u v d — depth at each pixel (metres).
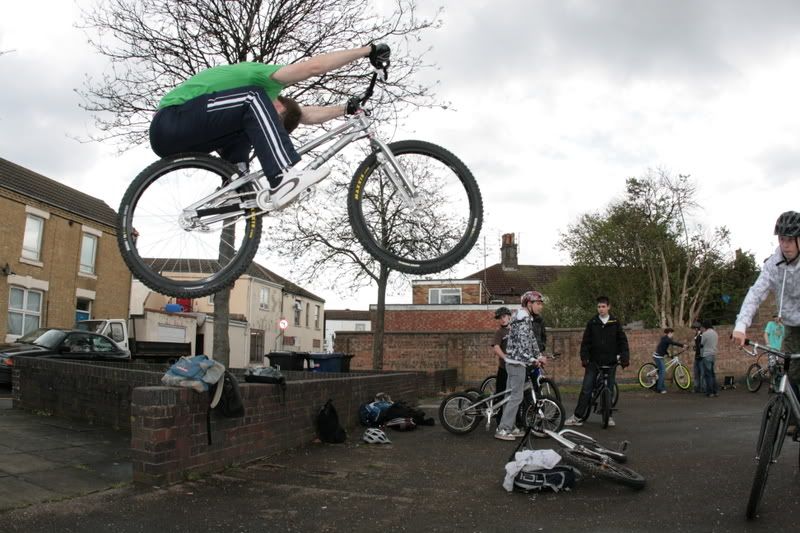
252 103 3.90
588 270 30.41
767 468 4.20
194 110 3.92
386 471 6.20
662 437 8.08
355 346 25.42
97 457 6.35
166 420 5.39
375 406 9.78
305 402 7.84
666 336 17.03
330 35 12.16
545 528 4.28
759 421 9.60
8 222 20.88
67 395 8.98
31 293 22.03
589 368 9.48
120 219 4.14
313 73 3.98
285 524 4.39
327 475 5.98
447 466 6.46
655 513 4.54
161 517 4.47
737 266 30.56
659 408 12.27
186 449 5.60
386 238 5.97
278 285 47.06
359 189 4.32
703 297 28.56
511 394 8.31
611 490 5.25
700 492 5.07
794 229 4.32
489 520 4.49
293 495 5.18
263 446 6.80
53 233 22.88
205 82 3.95
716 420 9.88
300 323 52.56
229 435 6.19
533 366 8.66
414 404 13.43
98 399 8.45
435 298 35.16
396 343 24.66
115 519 4.40
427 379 16.28
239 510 4.70
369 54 4.10
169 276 4.18
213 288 4.09
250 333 42.12
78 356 15.23
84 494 5.02
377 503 4.96
